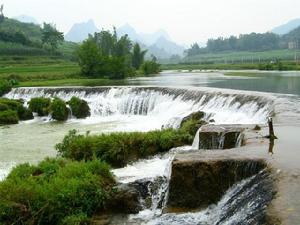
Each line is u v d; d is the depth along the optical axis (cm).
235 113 3441
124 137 2512
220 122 3158
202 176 1579
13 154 2981
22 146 3250
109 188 1778
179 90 4522
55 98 5066
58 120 4684
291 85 5581
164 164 2325
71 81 8238
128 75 10006
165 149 2522
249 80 6900
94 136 2597
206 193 1580
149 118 4475
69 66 12031
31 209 1570
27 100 5678
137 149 2491
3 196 1574
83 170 1864
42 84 7412
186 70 14212
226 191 1565
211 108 3778
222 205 1508
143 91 4966
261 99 3319
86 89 5519
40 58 14488
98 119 4681
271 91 4772
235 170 1555
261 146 1780
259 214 1159
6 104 4797
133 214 1706
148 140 2509
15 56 14188
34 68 11069
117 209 1719
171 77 9175
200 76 9075
